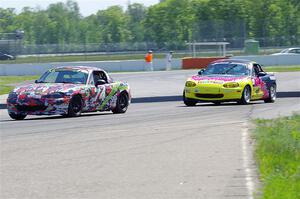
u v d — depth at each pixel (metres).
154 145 17.62
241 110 29.77
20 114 26.50
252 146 17.20
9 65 66.25
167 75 59.56
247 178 13.15
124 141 18.45
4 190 12.19
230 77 33.56
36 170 14.10
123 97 30.03
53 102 26.08
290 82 48.62
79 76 28.05
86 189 12.28
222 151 16.44
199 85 32.94
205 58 72.06
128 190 12.20
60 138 19.27
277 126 20.50
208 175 13.48
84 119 25.94
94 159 15.45
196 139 18.73
